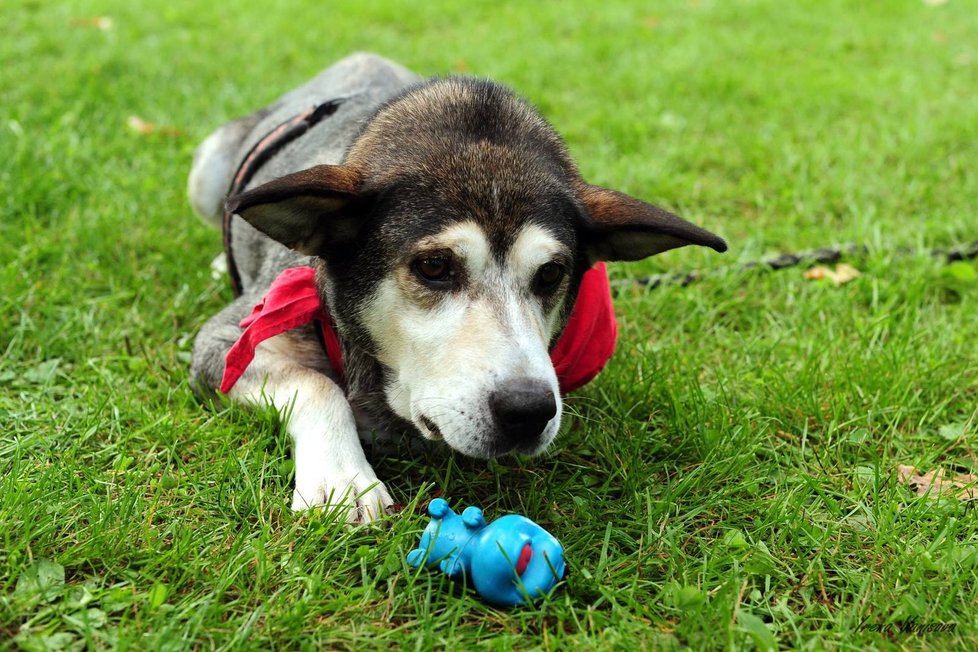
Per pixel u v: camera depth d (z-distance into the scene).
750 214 1.65
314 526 1.01
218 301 1.38
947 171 1.80
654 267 1.47
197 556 0.98
